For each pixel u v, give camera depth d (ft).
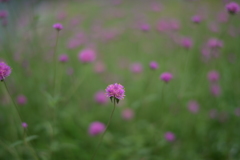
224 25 3.89
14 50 3.05
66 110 2.71
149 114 2.90
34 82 2.84
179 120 2.79
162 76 2.38
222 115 2.85
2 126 2.71
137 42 3.96
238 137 2.71
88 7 6.17
